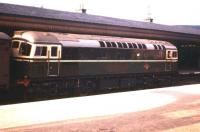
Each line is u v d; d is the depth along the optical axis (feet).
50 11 90.02
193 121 51.13
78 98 71.56
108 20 106.32
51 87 77.25
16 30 82.33
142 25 118.32
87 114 54.90
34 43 71.51
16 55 73.31
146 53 101.65
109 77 91.45
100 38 89.61
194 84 112.47
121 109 60.29
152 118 53.01
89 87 86.43
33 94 74.13
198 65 163.22
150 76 105.70
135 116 54.29
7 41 66.85
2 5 78.07
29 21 79.30
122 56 93.50
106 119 51.57
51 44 74.84
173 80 116.67
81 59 82.12
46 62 74.23
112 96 76.13
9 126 45.19
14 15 75.92
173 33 127.95
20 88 73.41
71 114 54.44
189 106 64.90
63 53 77.77
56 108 59.06
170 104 67.05
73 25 90.33
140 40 103.09
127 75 96.27
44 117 51.44
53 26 85.25
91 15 105.91
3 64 66.23
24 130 43.34
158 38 122.52
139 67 99.55
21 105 61.11
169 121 50.90
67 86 80.53
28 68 71.26
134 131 44.57
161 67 108.17
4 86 66.85
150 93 83.51
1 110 55.98
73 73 80.48
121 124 48.42
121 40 95.04
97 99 71.05
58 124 47.26
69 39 80.23
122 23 108.47
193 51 168.55
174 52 113.09
